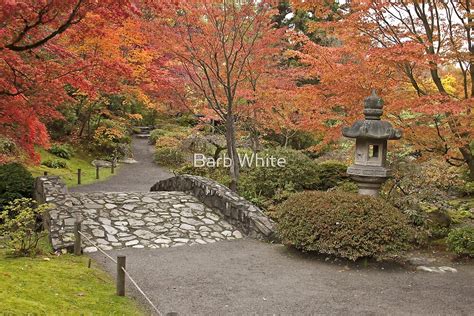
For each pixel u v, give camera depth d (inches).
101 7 266.8
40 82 303.3
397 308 199.0
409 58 270.8
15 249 249.8
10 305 158.4
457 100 277.0
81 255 266.4
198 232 328.8
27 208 266.2
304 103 362.3
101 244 291.7
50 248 274.5
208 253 285.1
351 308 198.5
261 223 323.0
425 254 289.9
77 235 265.7
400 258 275.6
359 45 312.2
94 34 315.3
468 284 232.4
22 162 554.3
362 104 319.6
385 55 274.7
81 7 264.1
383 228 260.2
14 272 205.8
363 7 292.2
